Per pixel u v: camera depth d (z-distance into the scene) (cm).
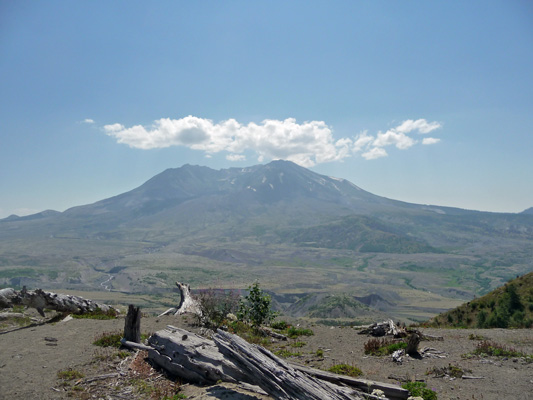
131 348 1388
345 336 1973
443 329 2205
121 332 1605
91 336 1605
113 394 1000
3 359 1283
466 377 1207
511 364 1378
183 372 1109
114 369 1193
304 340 1881
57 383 1062
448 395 1048
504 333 1997
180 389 1035
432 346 1700
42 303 2128
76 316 2191
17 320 2159
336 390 838
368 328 2045
